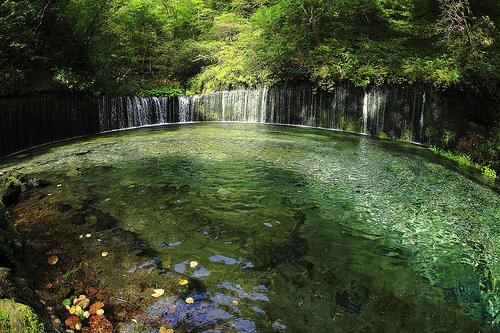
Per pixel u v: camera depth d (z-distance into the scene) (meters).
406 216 5.39
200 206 5.45
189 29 19.69
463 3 12.23
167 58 17.02
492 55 10.51
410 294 3.54
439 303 3.43
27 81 10.02
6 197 5.41
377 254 4.27
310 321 3.08
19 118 9.34
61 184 6.38
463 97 9.99
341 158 8.62
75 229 4.61
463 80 9.88
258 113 14.42
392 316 3.21
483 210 5.73
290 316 3.13
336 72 12.42
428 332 3.04
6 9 10.27
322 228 4.87
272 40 14.21
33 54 10.65
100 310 3.07
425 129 10.69
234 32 18.31
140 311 3.10
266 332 2.92
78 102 11.25
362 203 5.81
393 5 16.36
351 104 12.38
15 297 2.71
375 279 3.76
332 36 14.02
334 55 13.02
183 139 10.59
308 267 3.92
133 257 3.96
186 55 16.61
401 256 4.25
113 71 15.36
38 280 3.47
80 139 10.81
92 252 4.05
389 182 6.92
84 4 11.98
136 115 13.38
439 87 10.26
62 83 10.77
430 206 5.81
